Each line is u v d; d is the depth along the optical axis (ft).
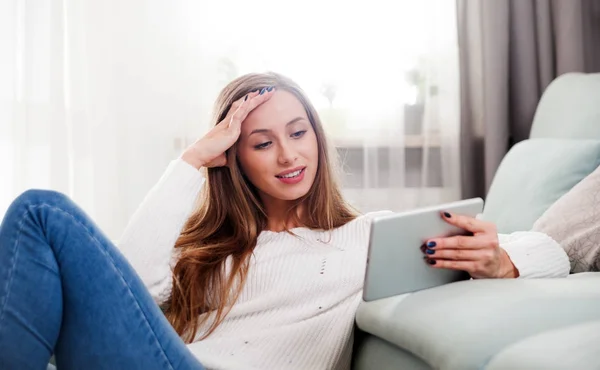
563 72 9.47
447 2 9.57
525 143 7.23
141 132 9.66
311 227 4.95
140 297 3.58
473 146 9.83
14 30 9.43
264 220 4.96
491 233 4.19
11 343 3.32
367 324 4.04
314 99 9.71
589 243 5.33
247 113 4.74
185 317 4.56
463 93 9.67
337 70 9.64
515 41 9.61
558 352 3.03
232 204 4.91
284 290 4.52
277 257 4.67
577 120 7.14
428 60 9.60
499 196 6.89
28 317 3.33
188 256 4.74
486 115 9.46
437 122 9.71
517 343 3.22
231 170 4.87
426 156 9.70
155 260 4.46
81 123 9.56
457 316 3.53
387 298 4.05
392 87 9.64
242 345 4.30
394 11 9.62
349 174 9.66
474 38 9.74
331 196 5.02
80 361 3.51
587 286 3.80
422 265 4.12
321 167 4.97
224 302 4.52
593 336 3.11
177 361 3.66
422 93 9.71
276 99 4.78
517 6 9.55
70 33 9.48
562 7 9.45
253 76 4.97
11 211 3.36
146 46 9.61
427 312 3.69
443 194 9.71
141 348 3.54
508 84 9.58
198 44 9.63
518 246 4.48
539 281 3.96
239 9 9.61
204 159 4.68
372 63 9.62
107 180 9.62
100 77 9.55
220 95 5.07
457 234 4.25
